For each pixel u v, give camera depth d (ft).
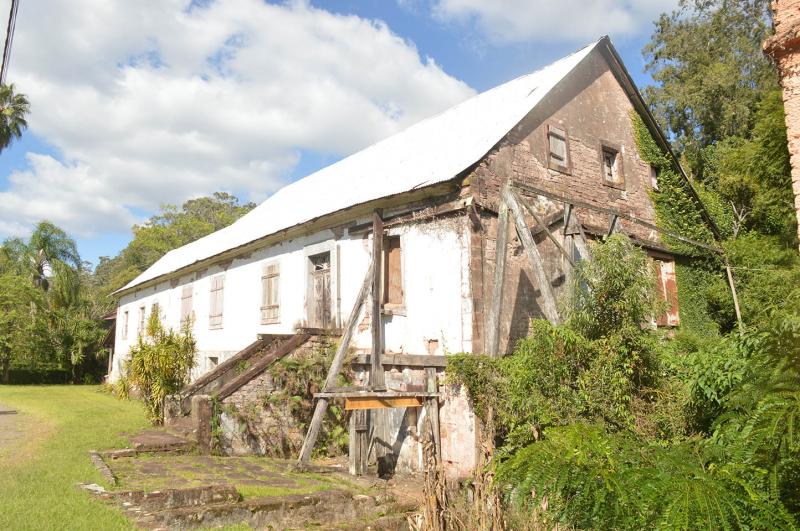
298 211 49.39
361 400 29.63
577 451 10.27
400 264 36.06
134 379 44.37
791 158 15.14
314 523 22.54
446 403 30.78
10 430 37.50
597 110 42.57
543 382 24.91
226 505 21.20
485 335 30.53
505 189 29.71
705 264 47.65
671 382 25.25
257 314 50.39
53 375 101.30
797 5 15.42
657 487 9.08
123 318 90.07
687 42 89.10
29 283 100.53
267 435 35.12
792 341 9.52
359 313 34.71
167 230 147.33
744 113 77.92
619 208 42.29
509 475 11.35
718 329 47.03
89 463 26.48
